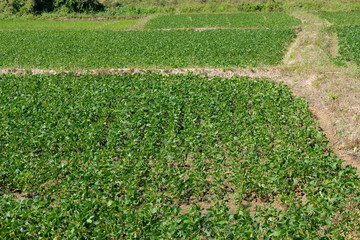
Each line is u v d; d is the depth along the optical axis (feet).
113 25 137.18
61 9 168.55
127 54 74.74
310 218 23.24
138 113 40.65
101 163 30.99
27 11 166.30
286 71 60.85
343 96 47.65
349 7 155.53
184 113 42.98
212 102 43.73
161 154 33.04
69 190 29.73
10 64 70.59
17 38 102.94
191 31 104.99
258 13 157.69
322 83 52.90
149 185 28.96
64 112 42.68
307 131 35.50
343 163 33.22
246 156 32.24
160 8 171.32
